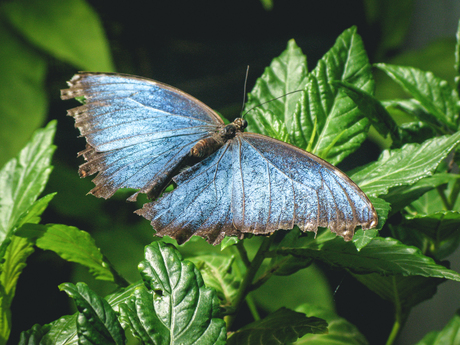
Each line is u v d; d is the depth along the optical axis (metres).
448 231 0.86
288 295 1.14
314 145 0.87
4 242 0.83
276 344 0.83
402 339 1.35
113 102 0.85
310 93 0.87
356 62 0.87
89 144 0.84
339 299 1.23
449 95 0.88
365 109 0.86
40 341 0.82
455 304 1.13
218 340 0.80
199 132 0.85
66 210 1.22
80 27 1.28
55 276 1.35
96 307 0.80
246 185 0.83
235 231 0.83
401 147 0.86
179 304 0.81
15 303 1.30
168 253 0.82
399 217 0.86
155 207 0.83
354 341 0.90
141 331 0.80
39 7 1.26
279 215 0.82
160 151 0.85
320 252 0.83
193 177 0.84
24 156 0.87
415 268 0.82
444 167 0.90
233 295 0.86
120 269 1.09
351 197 0.82
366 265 0.83
